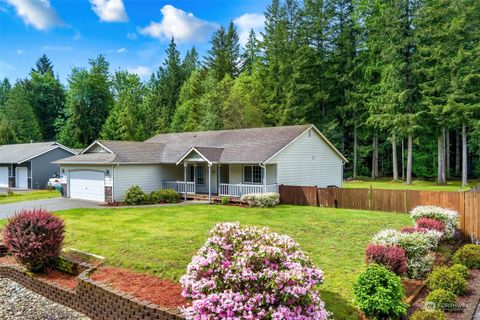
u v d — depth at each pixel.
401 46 33.50
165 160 24.34
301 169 22.86
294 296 4.52
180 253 9.51
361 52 42.25
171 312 5.68
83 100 55.88
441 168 34.66
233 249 5.61
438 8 32.38
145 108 56.34
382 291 5.67
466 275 8.00
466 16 32.03
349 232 12.45
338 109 42.06
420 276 7.86
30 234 8.80
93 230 12.95
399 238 8.17
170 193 22.52
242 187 21.52
